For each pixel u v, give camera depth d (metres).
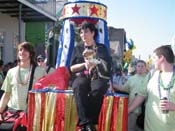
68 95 4.48
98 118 4.41
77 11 8.18
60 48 8.26
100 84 4.44
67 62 7.93
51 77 4.75
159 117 4.23
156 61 4.35
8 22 19.78
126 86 6.63
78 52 5.05
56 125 4.47
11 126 5.20
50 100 4.51
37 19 20.89
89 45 4.65
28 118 4.57
